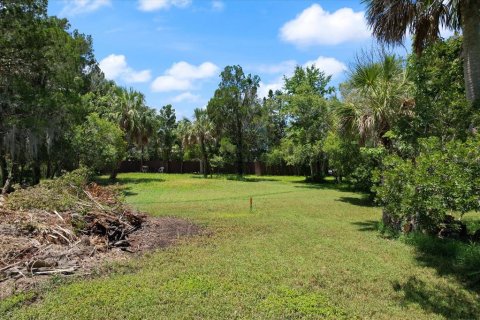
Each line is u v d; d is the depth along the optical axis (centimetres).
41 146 2020
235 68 3775
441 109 842
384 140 1107
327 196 1986
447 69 989
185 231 965
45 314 446
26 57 1631
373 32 853
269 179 3550
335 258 719
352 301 517
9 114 1695
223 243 832
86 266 627
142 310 462
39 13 1700
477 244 745
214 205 1599
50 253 641
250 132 4016
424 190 574
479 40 746
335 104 1335
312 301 501
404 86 1046
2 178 2145
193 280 570
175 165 4741
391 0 798
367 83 1080
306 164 3481
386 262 704
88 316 443
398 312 489
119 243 791
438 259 720
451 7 794
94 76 3325
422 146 734
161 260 683
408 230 892
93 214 885
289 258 712
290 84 3766
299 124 2947
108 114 3200
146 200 1834
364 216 1298
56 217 827
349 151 1698
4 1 1545
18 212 818
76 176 1055
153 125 3556
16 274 564
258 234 941
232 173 4372
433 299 534
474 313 491
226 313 458
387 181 677
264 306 480
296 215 1296
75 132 2211
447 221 855
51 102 1717
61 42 1953
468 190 506
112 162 2559
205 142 3925
